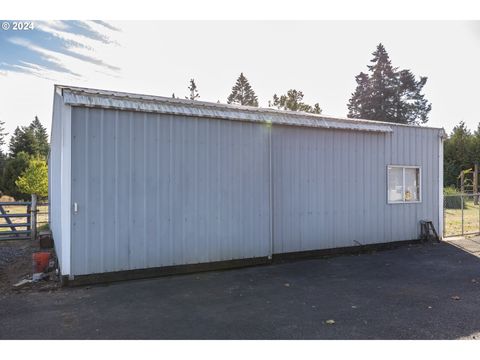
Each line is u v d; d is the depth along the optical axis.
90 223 5.39
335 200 8.06
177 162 6.14
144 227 5.83
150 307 4.37
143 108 5.74
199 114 6.23
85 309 4.28
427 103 44.75
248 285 5.44
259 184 6.99
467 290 5.16
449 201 22.08
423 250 8.49
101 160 5.49
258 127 7.01
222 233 6.57
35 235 10.20
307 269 6.58
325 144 7.96
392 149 9.01
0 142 51.62
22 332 3.57
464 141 38.84
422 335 3.53
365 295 4.92
